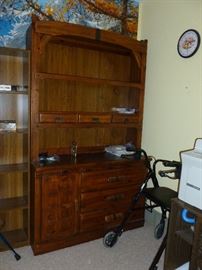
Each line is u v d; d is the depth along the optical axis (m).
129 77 2.91
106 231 2.48
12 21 2.26
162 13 2.62
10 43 2.28
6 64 2.27
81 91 2.66
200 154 1.71
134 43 2.53
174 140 2.55
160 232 2.47
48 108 2.51
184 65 2.40
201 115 2.26
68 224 2.28
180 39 2.43
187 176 1.72
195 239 1.63
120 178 2.47
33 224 2.18
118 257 2.20
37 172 2.08
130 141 2.89
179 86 2.47
